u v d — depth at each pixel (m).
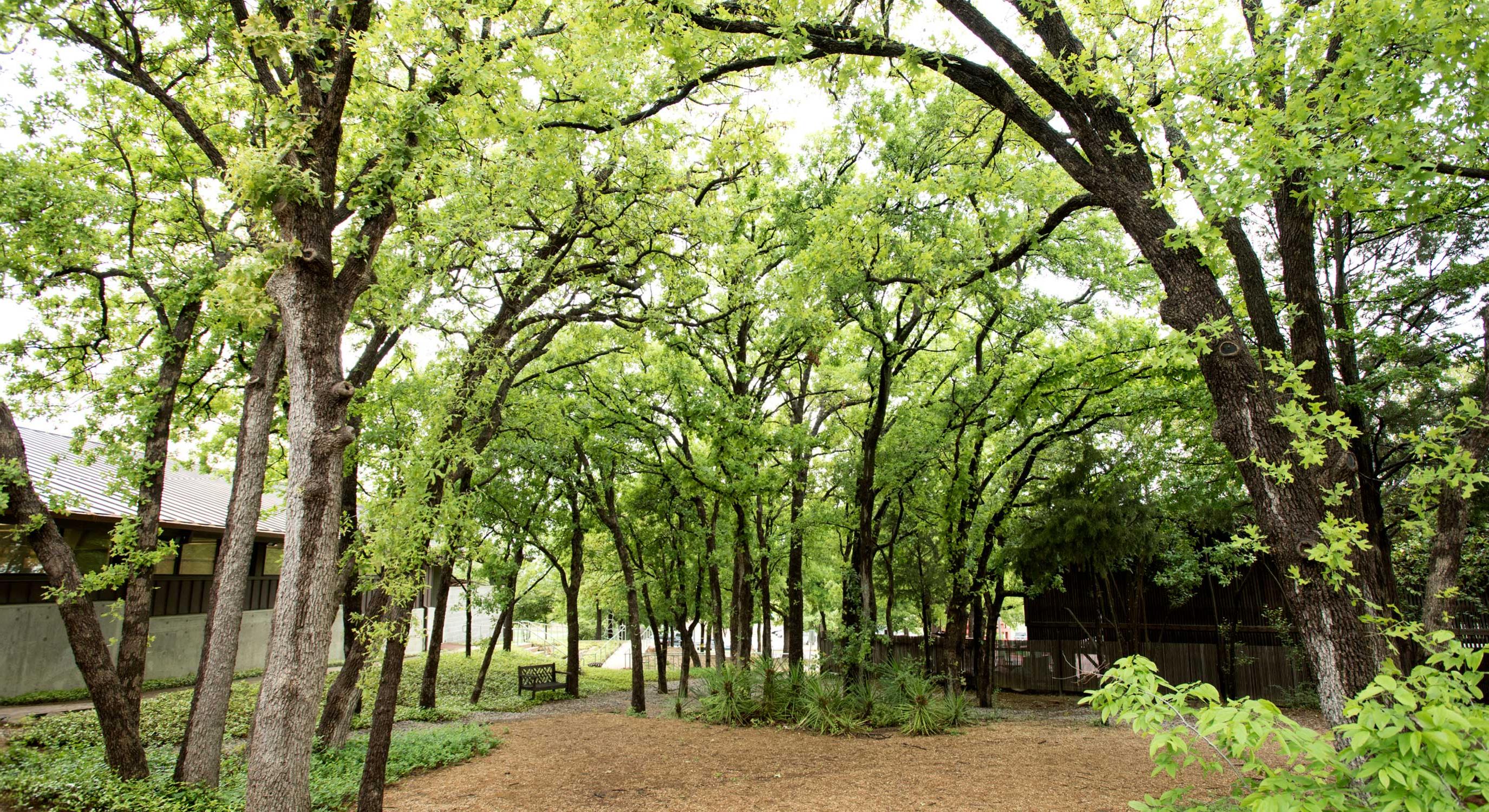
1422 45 4.00
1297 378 4.29
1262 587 16.53
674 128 9.97
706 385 13.34
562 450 14.65
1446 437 4.80
